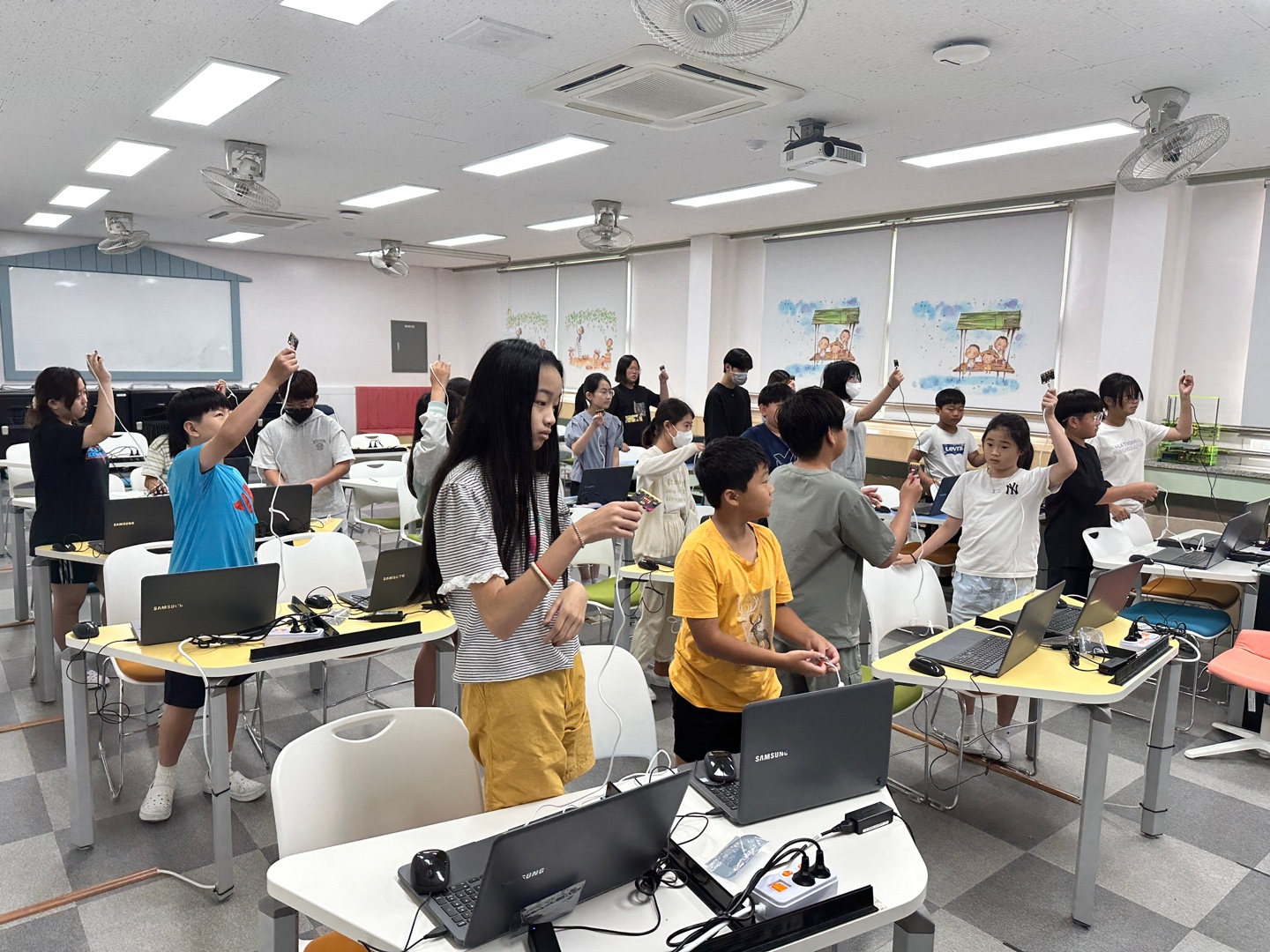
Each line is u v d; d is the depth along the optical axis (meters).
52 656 3.76
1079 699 2.26
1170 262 5.48
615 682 2.19
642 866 1.40
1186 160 3.43
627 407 6.98
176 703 2.68
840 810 1.68
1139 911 2.43
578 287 10.30
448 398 3.62
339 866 1.45
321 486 4.37
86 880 2.49
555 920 1.33
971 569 3.36
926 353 6.93
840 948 2.23
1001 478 3.32
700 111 4.01
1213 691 4.12
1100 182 5.59
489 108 4.20
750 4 2.14
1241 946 2.29
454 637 3.01
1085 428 3.67
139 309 10.18
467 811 1.79
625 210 6.97
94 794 2.98
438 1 2.94
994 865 2.65
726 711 2.14
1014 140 4.57
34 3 3.01
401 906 1.35
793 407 2.40
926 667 2.41
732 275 8.44
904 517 2.50
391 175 5.86
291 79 3.83
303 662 2.42
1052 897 2.49
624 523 1.47
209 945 2.22
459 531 1.52
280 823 1.54
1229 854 2.73
